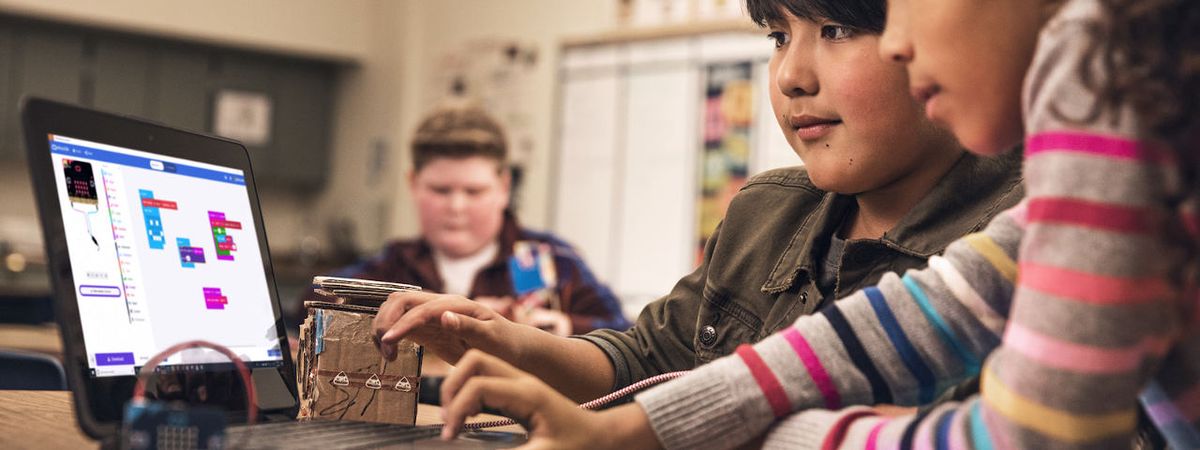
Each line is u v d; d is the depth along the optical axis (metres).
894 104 1.11
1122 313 0.65
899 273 1.13
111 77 5.78
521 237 3.19
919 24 0.79
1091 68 0.66
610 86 4.98
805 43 1.14
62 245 0.91
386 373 1.12
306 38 6.02
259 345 1.11
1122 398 0.67
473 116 3.20
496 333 1.16
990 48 0.76
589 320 3.02
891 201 1.19
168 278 1.02
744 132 4.39
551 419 0.82
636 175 4.82
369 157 6.14
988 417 0.71
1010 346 0.69
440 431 1.01
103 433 0.90
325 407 1.12
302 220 6.59
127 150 1.02
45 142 0.92
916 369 0.88
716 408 0.86
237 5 5.81
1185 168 0.65
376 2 6.21
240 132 6.15
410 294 1.14
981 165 1.14
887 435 0.78
